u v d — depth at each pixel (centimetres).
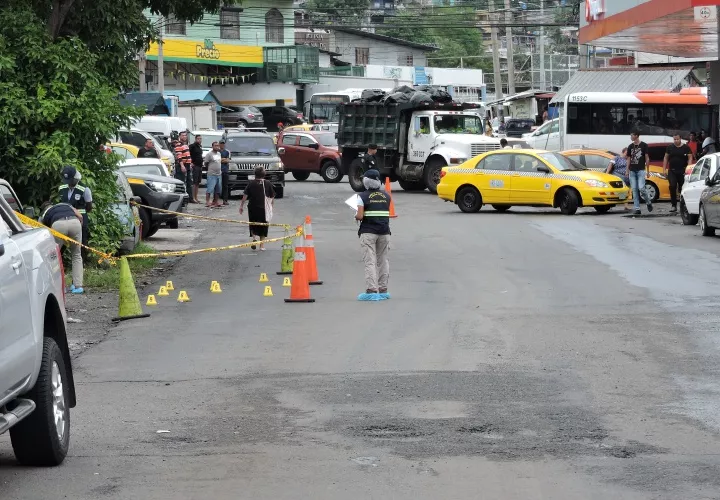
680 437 996
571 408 1117
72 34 2575
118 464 938
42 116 2311
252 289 2133
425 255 2608
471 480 870
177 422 1090
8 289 839
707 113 5084
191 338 1591
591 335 1540
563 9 10644
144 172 3409
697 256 2484
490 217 3631
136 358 1450
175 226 3512
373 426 1056
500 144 4747
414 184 5047
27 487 872
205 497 837
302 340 1547
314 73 9644
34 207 2364
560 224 3338
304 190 5253
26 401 877
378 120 4953
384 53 11631
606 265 2347
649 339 1502
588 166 4184
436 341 1515
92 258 2402
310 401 1170
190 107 7062
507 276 2209
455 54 12875
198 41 8900
